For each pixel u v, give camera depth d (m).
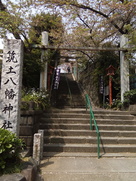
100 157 4.07
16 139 2.80
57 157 4.05
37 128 5.06
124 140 4.82
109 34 8.73
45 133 5.10
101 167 3.46
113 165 3.57
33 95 6.36
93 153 4.34
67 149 4.43
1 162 2.50
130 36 6.91
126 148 4.48
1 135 2.59
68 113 6.26
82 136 5.06
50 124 5.45
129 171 3.27
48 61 7.80
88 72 11.35
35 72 8.30
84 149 4.44
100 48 7.52
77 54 11.20
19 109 3.67
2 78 3.63
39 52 8.48
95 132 5.11
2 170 2.53
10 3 5.70
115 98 8.82
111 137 5.03
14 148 2.71
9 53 3.70
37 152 3.57
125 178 2.99
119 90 8.52
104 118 6.10
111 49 7.51
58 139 4.78
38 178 2.92
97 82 9.53
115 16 7.22
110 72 8.18
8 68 3.66
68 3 7.07
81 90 11.86
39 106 6.02
